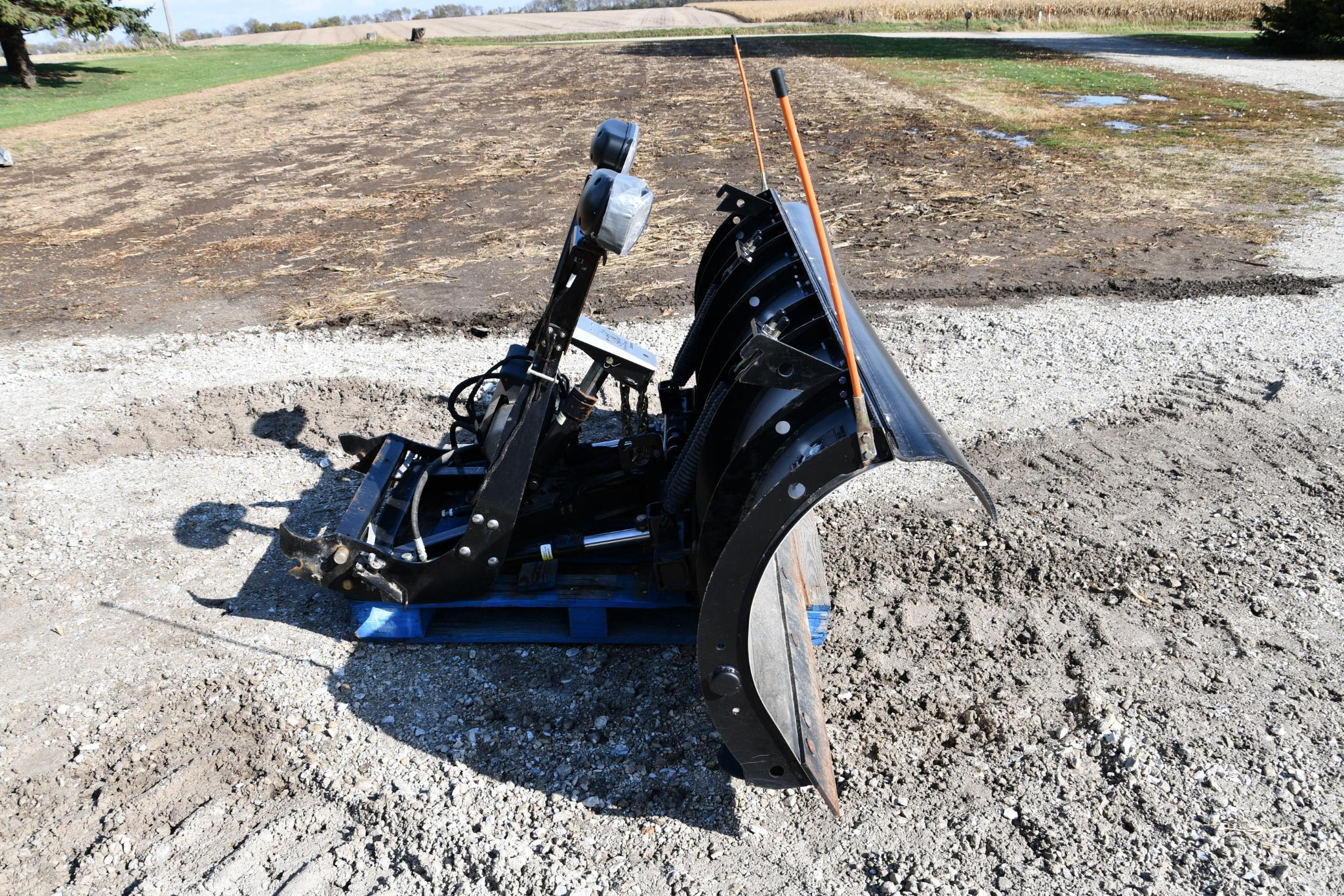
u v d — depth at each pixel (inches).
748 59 1299.2
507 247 410.9
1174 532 179.6
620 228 123.6
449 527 163.5
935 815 120.8
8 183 617.6
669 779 128.3
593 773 129.6
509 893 111.4
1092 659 146.7
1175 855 113.2
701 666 108.7
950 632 154.7
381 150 692.1
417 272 377.4
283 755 133.7
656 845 118.0
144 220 498.0
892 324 296.0
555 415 147.7
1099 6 1947.6
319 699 144.3
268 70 1469.0
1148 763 126.6
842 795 124.2
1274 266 336.5
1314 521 180.5
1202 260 347.6
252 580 175.9
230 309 340.5
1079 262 352.5
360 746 135.1
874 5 2465.6
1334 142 561.3
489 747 134.5
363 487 163.5
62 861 118.0
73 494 209.0
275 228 466.3
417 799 125.6
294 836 120.4
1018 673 144.8
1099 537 178.9
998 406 236.8
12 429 238.7
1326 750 127.3
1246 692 138.5
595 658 152.0
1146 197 447.5
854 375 95.3
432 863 115.3
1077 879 110.9
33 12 1153.4
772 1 3599.9
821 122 716.0
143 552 186.1
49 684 149.1
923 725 135.3
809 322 127.5
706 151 617.3
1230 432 217.8
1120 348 269.4
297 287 364.2
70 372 280.2
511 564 156.1
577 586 150.6
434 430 231.6
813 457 99.6
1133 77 930.1
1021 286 326.6
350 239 437.1
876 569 171.3
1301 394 234.2
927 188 485.4
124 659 154.7
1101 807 120.6
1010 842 116.5
